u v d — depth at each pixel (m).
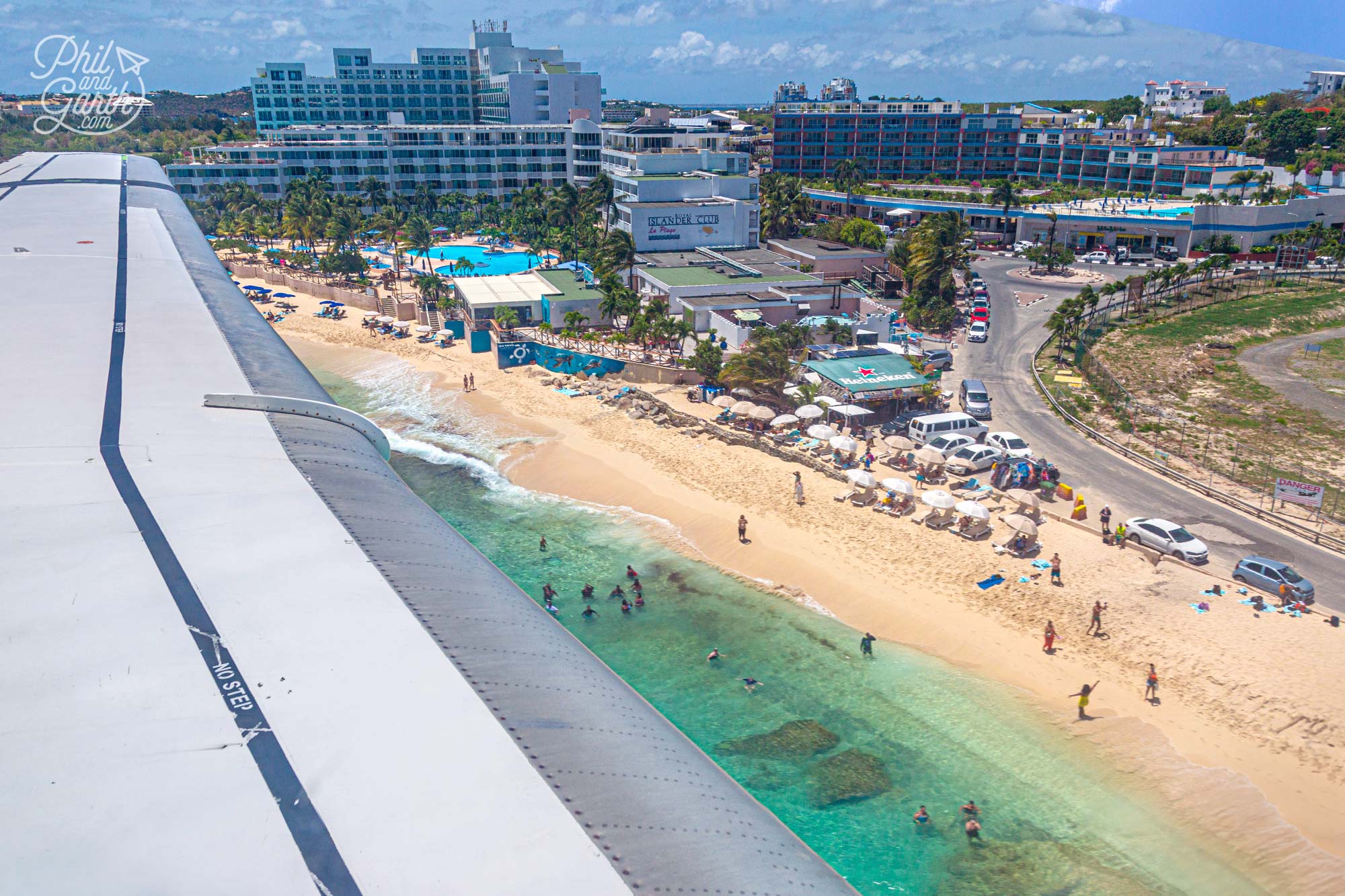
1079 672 35.44
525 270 110.38
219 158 143.75
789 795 29.88
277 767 12.48
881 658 37.22
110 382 29.59
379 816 11.71
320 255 120.38
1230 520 46.69
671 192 108.25
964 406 63.28
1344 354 81.88
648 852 11.52
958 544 44.91
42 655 14.79
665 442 59.84
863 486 48.25
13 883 10.48
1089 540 44.50
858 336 71.12
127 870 10.74
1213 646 35.97
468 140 151.38
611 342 76.56
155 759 12.57
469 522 50.50
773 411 58.50
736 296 79.62
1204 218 122.00
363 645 15.41
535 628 17.59
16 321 37.12
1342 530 45.41
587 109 192.50
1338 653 35.06
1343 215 127.75
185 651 15.04
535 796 12.23
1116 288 91.69
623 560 45.94
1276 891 26.00
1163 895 25.95
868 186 160.12
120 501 20.56
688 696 35.03
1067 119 182.38
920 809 29.23
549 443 61.31
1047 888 26.27
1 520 19.36
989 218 139.50
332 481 23.03
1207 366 76.50
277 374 32.88
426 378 75.69
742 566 44.88
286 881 10.64
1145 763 30.77
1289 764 30.25
